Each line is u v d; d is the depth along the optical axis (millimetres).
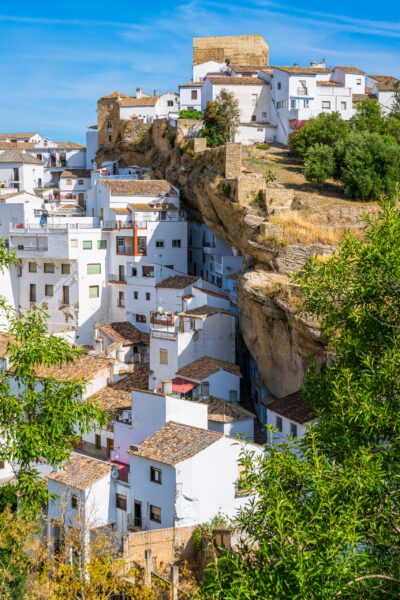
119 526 44750
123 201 81875
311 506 17641
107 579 32812
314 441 20812
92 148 123250
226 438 42844
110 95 114000
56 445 25406
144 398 47906
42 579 30219
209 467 42094
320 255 52656
